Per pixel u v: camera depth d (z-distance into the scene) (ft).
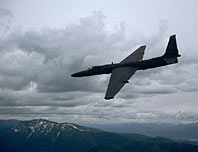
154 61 182.70
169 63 175.52
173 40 181.06
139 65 184.24
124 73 171.83
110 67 192.95
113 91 143.95
